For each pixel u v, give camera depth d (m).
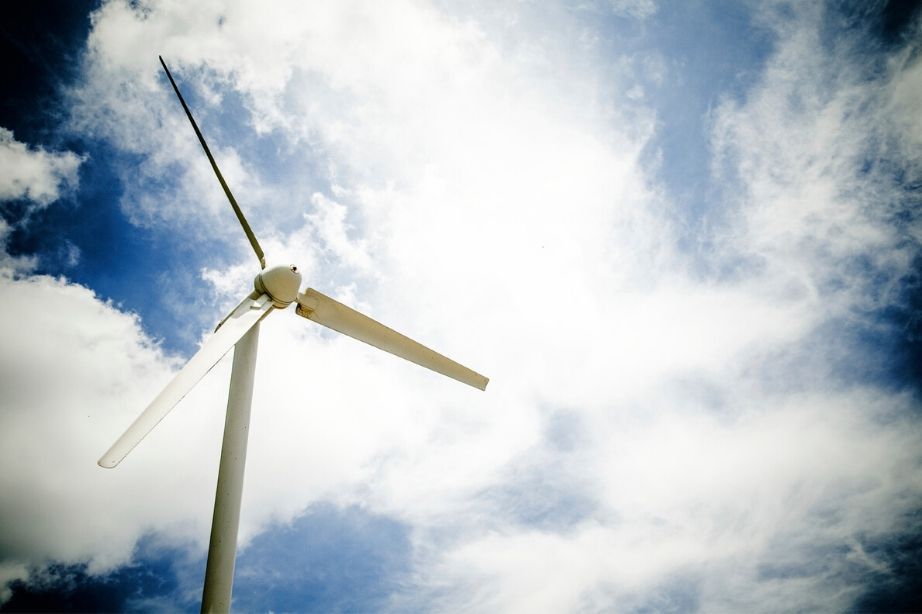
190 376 7.68
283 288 8.66
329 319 9.48
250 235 9.35
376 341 9.76
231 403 8.12
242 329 8.38
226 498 7.41
